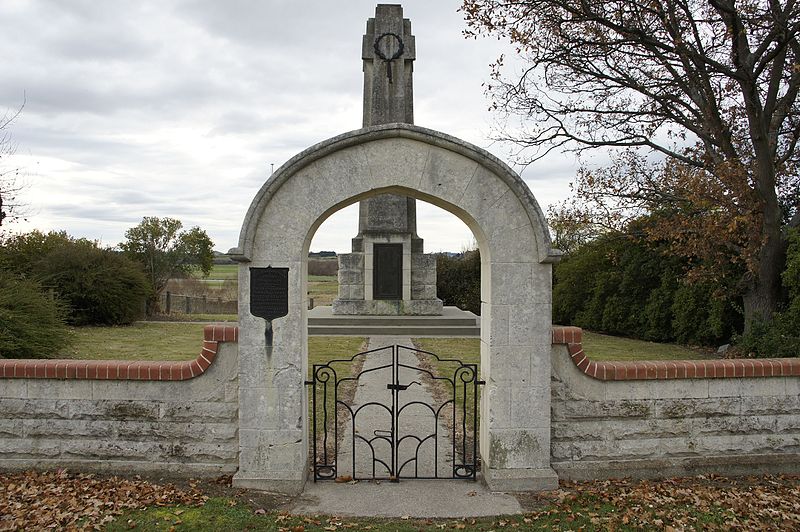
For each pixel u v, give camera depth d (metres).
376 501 5.84
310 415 9.04
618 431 6.43
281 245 6.08
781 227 15.02
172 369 6.24
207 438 6.26
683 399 6.47
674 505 5.66
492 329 6.16
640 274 20.77
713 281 15.26
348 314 20.47
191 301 32.47
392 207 20.67
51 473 6.21
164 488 5.92
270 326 6.08
